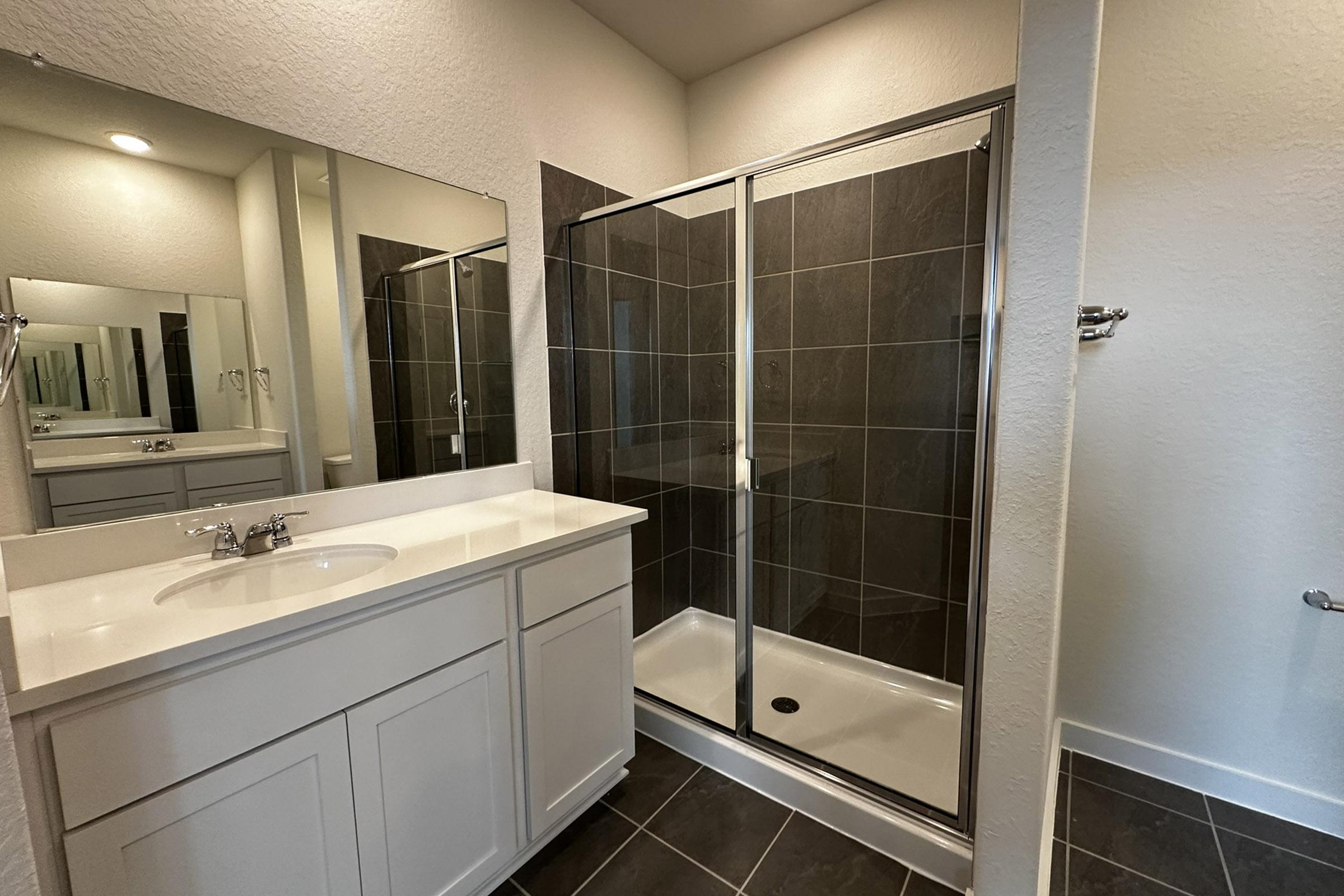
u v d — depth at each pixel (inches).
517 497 69.2
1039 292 33.8
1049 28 31.8
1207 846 53.7
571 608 53.5
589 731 56.1
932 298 68.4
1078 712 67.1
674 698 77.4
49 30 38.1
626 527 59.4
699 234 88.5
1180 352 57.4
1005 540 36.8
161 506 45.3
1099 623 64.5
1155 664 62.1
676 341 91.5
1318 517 53.1
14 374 38.6
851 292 74.4
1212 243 55.1
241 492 49.6
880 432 74.9
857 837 55.7
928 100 73.3
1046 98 32.3
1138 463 60.4
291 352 52.1
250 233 48.9
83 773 26.8
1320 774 55.1
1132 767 64.1
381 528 54.6
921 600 74.7
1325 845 53.3
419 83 59.6
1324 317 51.4
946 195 65.7
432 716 41.9
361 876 38.1
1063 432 34.1
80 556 40.9
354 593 36.1
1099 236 59.9
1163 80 55.7
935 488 72.0
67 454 40.9
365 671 37.5
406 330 60.4
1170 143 55.9
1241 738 58.5
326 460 54.8
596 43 79.6
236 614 33.0
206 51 45.1
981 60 69.2
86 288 41.3
